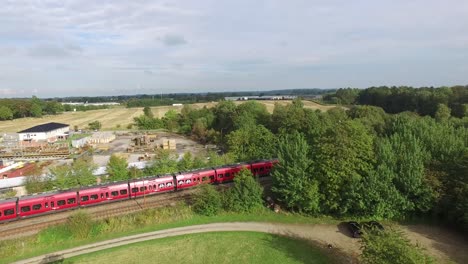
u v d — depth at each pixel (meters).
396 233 35.66
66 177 62.97
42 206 51.69
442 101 125.75
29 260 41.41
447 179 47.09
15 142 126.88
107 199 56.25
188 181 62.75
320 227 48.06
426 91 147.25
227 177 66.31
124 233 47.56
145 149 119.75
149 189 59.69
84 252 42.91
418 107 142.88
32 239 44.78
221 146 120.69
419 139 55.06
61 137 144.62
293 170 51.34
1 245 43.06
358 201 47.81
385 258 32.03
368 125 94.38
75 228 46.56
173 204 55.81
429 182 46.94
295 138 65.50
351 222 46.97
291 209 53.47
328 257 40.06
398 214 48.62
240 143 84.44
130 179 60.44
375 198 47.38
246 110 136.75
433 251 40.06
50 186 61.81
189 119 170.62
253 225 49.38
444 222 47.38
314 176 51.25
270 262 39.38
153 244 44.38
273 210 53.78
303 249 42.19
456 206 43.94
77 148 122.25
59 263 40.47
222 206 54.22
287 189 51.84
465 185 43.34
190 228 48.78
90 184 63.38
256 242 44.31
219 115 155.62
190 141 141.00
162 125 186.38
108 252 42.62
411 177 46.97
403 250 31.62
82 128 186.62
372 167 50.19
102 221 49.34
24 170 87.94
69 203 53.56
